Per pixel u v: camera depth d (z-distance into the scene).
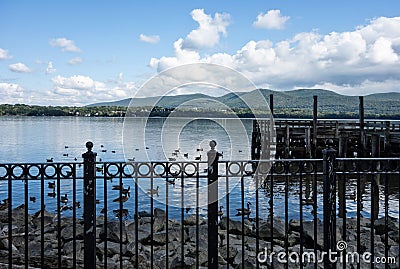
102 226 8.95
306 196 17.92
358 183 5.22
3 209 14.44
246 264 6.66
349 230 9.62
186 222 10.68
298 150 31.17
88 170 4.83
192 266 6.54
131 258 6.88
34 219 10.94
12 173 4.86
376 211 15.92
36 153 38.31
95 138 55.31
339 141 30.00
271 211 5.32
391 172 5.17
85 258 4.82
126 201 15.26
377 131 30.05
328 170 5.05
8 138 56.09
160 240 8.41
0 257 6.82
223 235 8.77
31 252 7.17
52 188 18.03
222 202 15.43
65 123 111.69
